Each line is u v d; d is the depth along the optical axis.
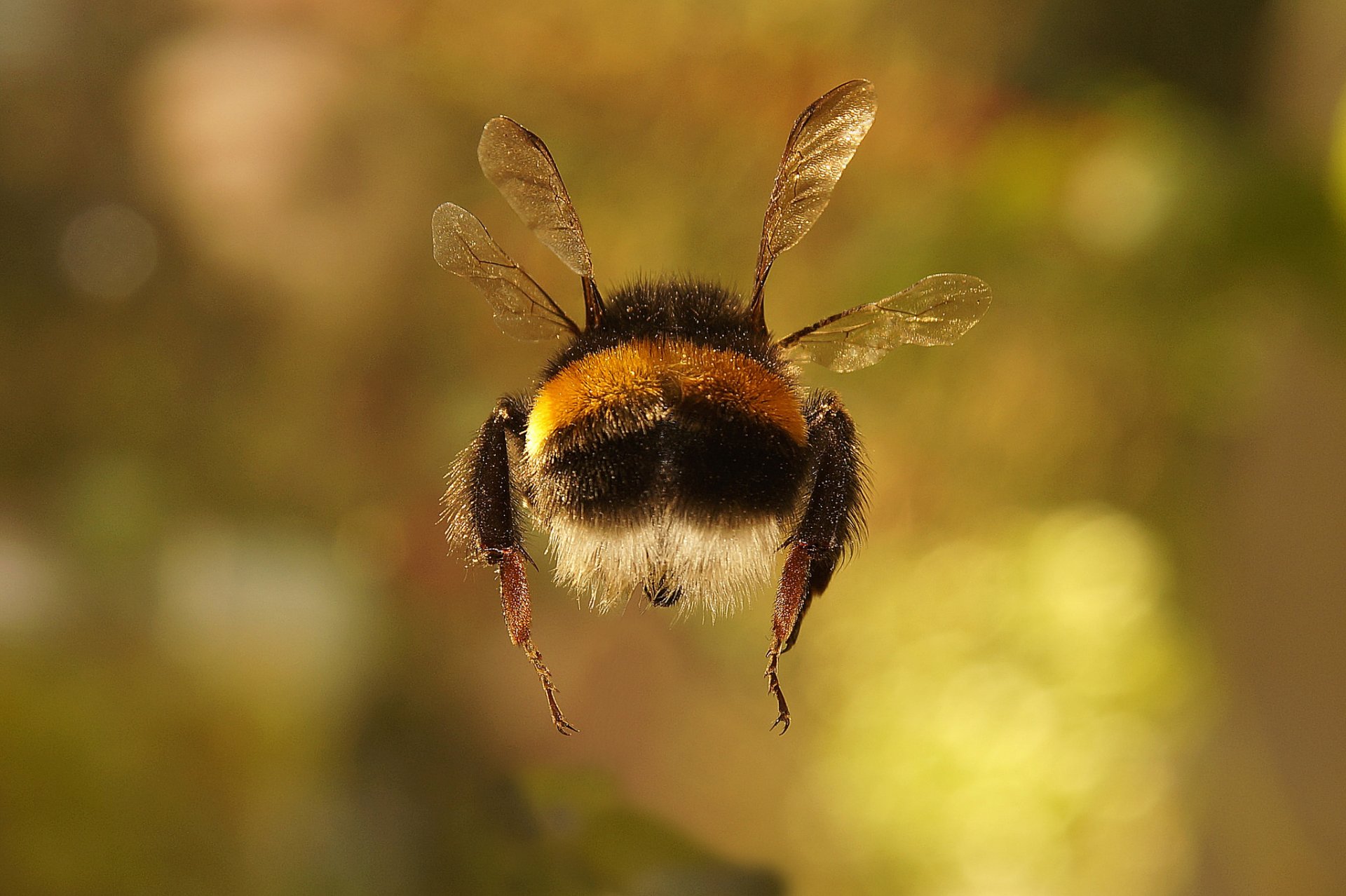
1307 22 0.41
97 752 0.31
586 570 0.26
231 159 0.40
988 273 0.40
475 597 0.38
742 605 0.26
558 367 0.27
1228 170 0.34
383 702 0.35
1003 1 0.43
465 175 0.42
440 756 0.33
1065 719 0.48
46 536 0.35
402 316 0.41
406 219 0.41
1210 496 0.48
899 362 0.47
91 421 0.37
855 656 0.51
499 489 0.26
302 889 0.30
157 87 0.40
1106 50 0.45
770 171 0.43
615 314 0.27
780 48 0.42
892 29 0.42
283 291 0.40
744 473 0.26
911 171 0.41
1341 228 0.33
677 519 0.26
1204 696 0.47
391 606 0.37
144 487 0.36
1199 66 0.47
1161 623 0.48
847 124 0.27
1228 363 0.44
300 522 0.38
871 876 0.45
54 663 0.33
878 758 0.48
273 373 0.40
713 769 0.38
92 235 0.39
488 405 0.41
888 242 0.41
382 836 0.30
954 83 0.41
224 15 0.40
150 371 0.38
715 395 0.26
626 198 0.43
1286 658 0.45
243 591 0.36
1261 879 0.43
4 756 0.31
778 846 0.38
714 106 0.42
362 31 0.40
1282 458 0.45
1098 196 0.35
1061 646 0.48
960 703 0.48
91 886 0.30
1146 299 0.40
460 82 0.41
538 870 0.28
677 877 0.28
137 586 0.35
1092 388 0.46
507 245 0.41
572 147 0.43
